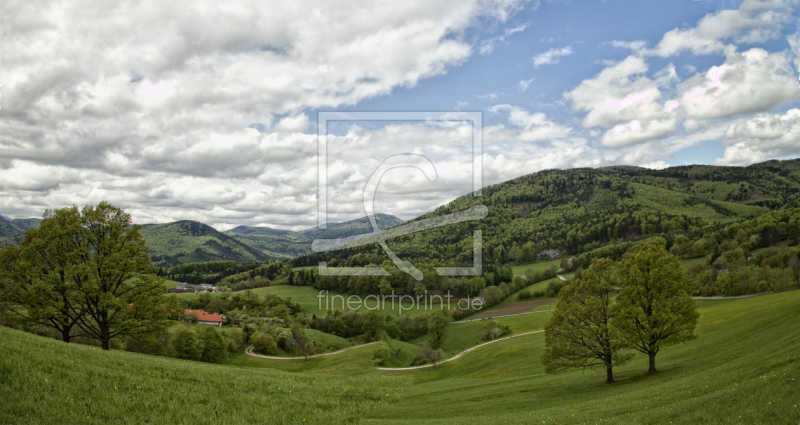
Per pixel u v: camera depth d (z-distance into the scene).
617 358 31.48
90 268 31.00
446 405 27.67
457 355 70.38
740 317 51.94
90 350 21.31
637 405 20.05
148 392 16.84
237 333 81.19
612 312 31.77
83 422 12.43
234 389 21.19
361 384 31.81
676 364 33.41
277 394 22.28
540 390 32.00
